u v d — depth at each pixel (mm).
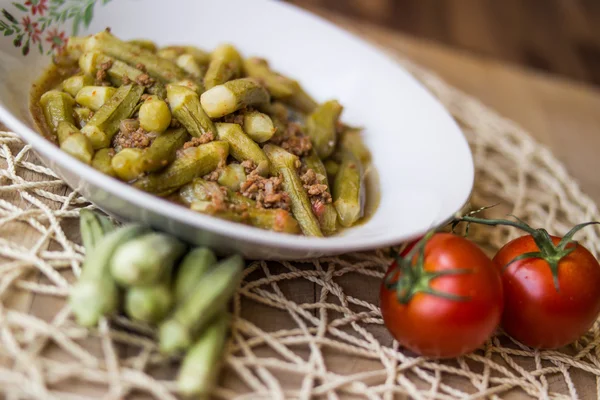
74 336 298
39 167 364
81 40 406
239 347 316
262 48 471
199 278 305
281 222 352
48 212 341
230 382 307
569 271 338
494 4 749
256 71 441
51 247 333
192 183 356
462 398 325
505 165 479
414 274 319
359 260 378
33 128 360
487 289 320
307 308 345
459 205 354
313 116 425
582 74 667
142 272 288
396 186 409
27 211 337
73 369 285
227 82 373
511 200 449
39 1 387
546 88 575
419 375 332
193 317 291
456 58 583
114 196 307
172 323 289
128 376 289
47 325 296
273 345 322
